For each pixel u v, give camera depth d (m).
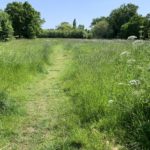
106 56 10.23
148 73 5.75
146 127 4.42
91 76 7.69
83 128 5.04
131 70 6.93
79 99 6.40
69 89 7.92
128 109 4.96
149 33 9.22
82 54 14.55
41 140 4.79
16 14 47.72
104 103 5.53
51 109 6.26
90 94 6.20
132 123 4.71
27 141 4.79
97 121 5.18
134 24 43.12
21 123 5.48
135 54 8.48
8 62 9.29
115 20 62.88
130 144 4.38
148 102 4.85
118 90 5.87
